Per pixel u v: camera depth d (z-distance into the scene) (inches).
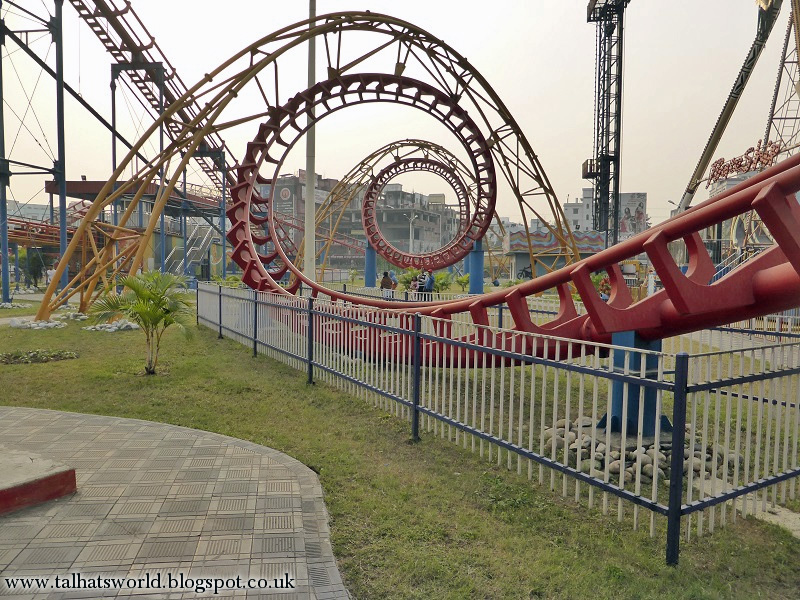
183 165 751.1
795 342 187.9
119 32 1090.1
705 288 212.2
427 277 925.8
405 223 4434.1
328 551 154.7
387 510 184.5
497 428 279.6
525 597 137.9
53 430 253.8
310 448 246.7
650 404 257.0
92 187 1509.6
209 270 1852.9
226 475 203.6
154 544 151.7
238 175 774.5
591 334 295.0
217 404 318.7
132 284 384.2
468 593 138.1
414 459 236.5
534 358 206.7
